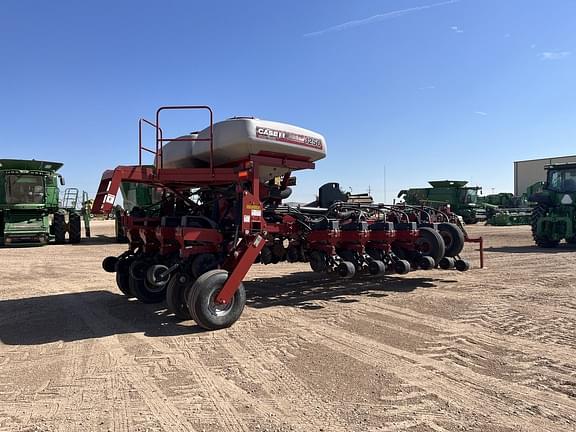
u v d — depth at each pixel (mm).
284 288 8898
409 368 4543
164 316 6852
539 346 5191
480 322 6234
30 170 19594
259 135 6594
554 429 3312
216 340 5543
